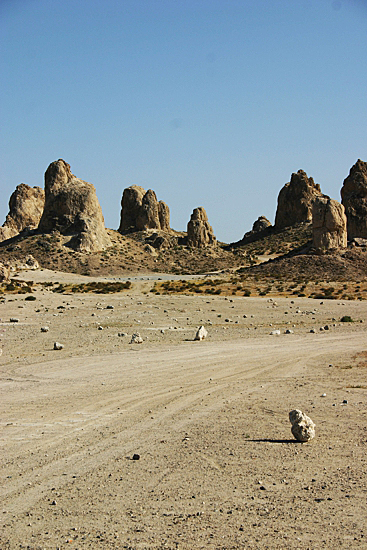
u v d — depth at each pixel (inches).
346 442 455.2
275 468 393.1
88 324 1604.3
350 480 363.6
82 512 325.1
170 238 6948.8
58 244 5674.2
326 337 1264.8
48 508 333.1
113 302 2230.6
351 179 4626.0
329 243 3794.3
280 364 909.2
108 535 293.6
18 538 293.7
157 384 756.6
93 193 6146.7
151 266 5620.1
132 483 370.9
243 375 815.1
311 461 407.5
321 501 329.7
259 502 331.6
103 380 792.9
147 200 7401.6
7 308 2030.0
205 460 416.5
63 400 663.1
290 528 294.7
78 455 440.5
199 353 1045.2
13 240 6151.6
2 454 450.0
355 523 297.7
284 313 1867.6
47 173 6195.9
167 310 1956.2
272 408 592.1
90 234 5767.7
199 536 288.7
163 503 334.6
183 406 615.5
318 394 662.5
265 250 5915.4
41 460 430.0
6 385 767.7
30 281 3233.3
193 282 3302.2
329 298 2539.4
